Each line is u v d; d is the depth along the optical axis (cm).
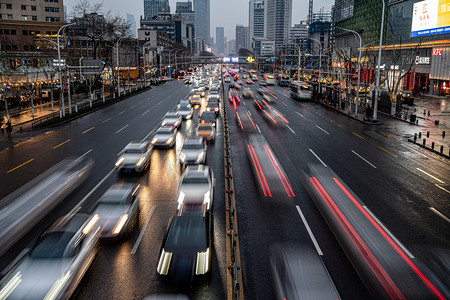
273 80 10050
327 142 3244
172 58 18788
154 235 1541
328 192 2011
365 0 11125
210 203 1681
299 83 7831
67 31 10369
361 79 9994
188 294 1155
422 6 7519
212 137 3131
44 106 5778
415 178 2275
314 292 1127
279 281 1193
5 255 1391
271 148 2984
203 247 1268
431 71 7231
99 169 2448
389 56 9300
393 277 1224
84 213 1466
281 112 5059
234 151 2869
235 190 2033
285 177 2250
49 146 3131
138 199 1786
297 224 1625
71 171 2369
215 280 1226
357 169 2439
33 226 1614
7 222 1641
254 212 1753
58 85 7056
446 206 1841
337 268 1274
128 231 1544
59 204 1848
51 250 1185
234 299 1109
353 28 12362
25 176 2297
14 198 1905
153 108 5575
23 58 6612
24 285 1071
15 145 3189
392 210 1777
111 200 1625
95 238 1400
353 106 5650
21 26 9331
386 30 9612
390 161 2656
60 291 1080
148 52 14738
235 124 4062
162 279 1219
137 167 2303
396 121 4450
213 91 6644
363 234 1522
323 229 1577
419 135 3416
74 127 4047
